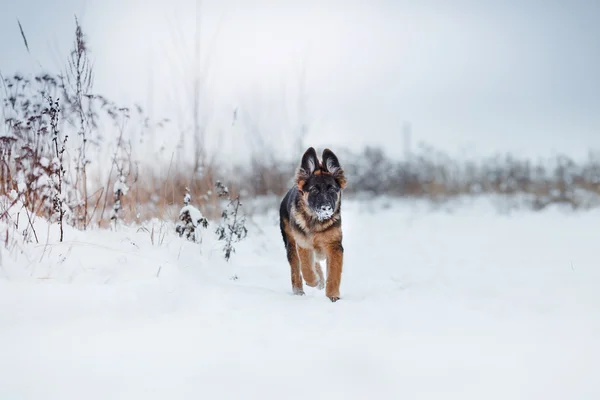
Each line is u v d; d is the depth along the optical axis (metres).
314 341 4.12
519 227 14.13
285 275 7.81
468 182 24.23
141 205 8.10
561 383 3.35
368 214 19.20
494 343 4.09
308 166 6.58
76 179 7.05
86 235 6.40
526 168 22.66
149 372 3.50
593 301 5.35
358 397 3.21
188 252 6.86
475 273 7.38
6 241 5.13
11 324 4.16
